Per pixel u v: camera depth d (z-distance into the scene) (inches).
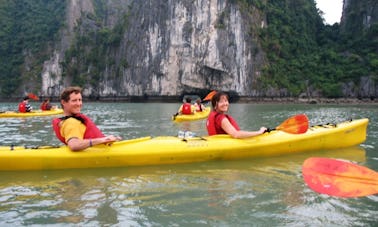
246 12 2234.3
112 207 140.3
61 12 3233.3
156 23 2306.8
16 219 128.8
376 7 2375.7
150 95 2325.3
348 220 125.5
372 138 329.4
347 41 2448.3
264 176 186.7
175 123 514.9
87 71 2716.5
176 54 2201.0
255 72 2192.4
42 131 403.2
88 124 198.7
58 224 123.8
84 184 172.9
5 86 2815.0
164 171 199.0
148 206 141.4
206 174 192.1
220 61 2108.8
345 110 997.2
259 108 1166.3
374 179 128.2
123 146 211.8
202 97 2294.5
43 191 161.8
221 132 236.4
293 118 236.2
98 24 3038.9
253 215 130.6
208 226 121.6
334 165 135.5
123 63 2461.9
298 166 210.5
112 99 2571.4
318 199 147.5
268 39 2343.8
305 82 2172.7
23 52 3026.6
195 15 2145.7
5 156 195.3
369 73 2059.5
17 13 3307.1
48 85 2748.5
